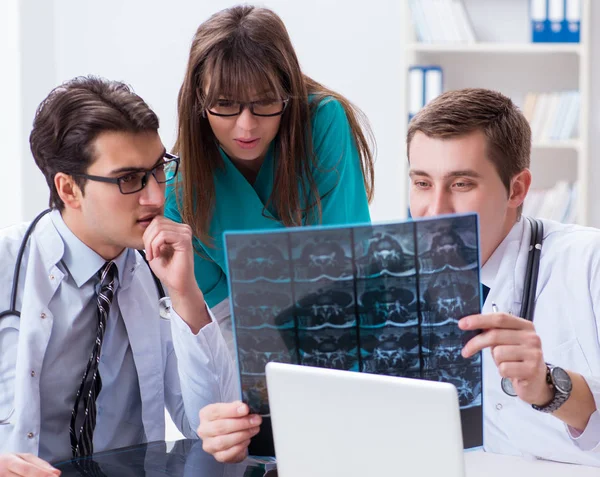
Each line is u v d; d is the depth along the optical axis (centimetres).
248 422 119
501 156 148
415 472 93
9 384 152
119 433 161
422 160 149
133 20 430
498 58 405
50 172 151
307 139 204
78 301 157
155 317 163
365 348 113
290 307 112
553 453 149
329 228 110
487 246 154
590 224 404
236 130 190
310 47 420
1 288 154
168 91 431
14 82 416
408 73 396
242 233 111
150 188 150
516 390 121
